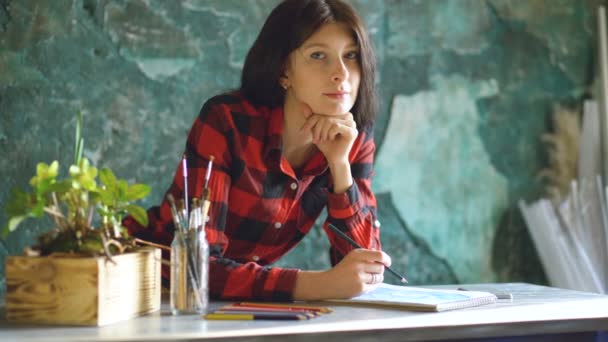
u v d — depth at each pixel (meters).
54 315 1.39
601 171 3.78
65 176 3.10
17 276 1.41
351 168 2.09
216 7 3.31
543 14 3.80
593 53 3.87
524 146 3.76
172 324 1.39
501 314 1.53
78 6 3.13
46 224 3.07
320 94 1.90
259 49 1.97
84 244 1.44
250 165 1.95
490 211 3.69
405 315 1.51
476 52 3.69
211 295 1.73
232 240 2.06
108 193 1.50
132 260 1.48
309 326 1.36
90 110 3.14
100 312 1.37
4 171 3.03
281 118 1.98
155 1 3.22
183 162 1.57
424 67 3.61
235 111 1.94
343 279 1.67
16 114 3.05
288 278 1.70
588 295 1.85
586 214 3.68
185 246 1.51
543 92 3.80
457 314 1.53
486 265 3.68
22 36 3.06
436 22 3.63
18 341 1.22
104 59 3.16
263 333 1.31
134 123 3.20
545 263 3.66
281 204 2.04
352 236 2.01
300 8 1.90
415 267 3.57
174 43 3.25
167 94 3.24
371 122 2.05
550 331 1.49
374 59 1.98
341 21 1.90
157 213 2.01
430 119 3.61
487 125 3.70
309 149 2.07
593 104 3.82
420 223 3.58
